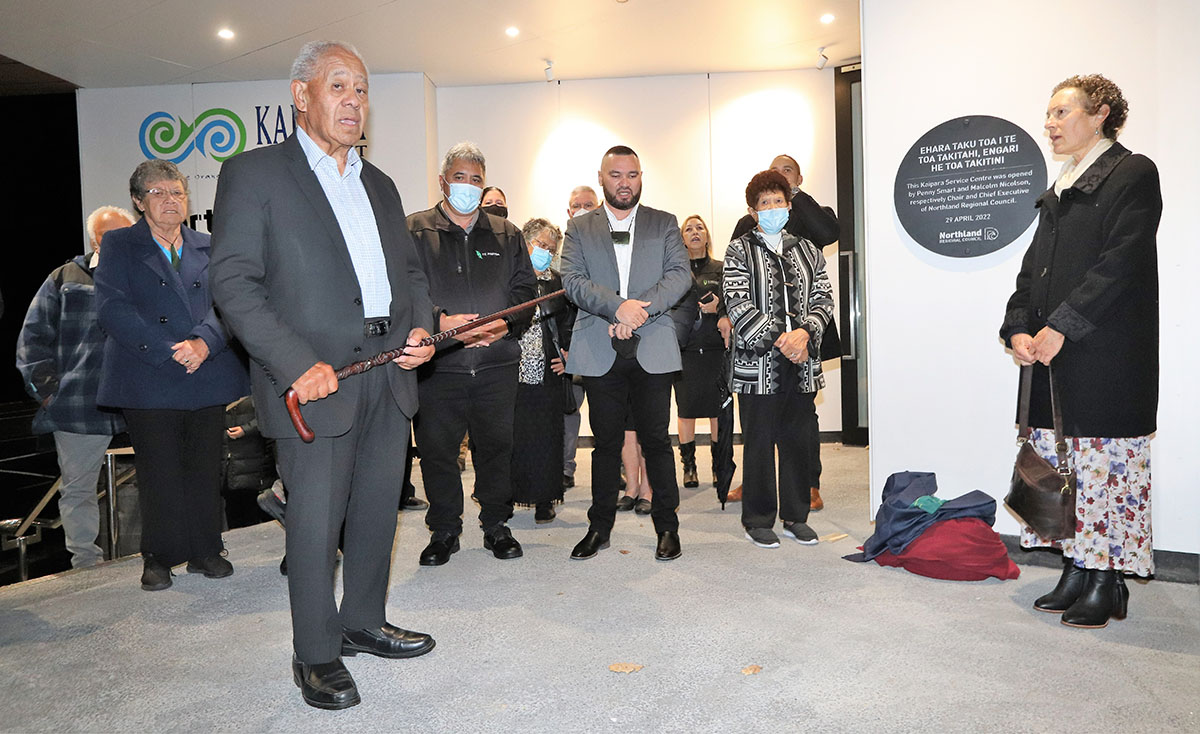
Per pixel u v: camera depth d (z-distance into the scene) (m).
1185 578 3.05
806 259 3.70
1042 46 3.24
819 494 4.50
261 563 3.65
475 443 3.57
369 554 2.44
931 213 3.48
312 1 5.37
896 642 2.51
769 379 3.62
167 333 3.24
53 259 8.10
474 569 3.39
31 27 5.66
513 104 7.32
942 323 3.49
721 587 3.07
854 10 5.82
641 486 4.59
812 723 2.02
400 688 2.27
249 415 4.49
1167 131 3.02
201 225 7.04
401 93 6.95
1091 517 2.62
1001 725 1.99
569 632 2.65
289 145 2.23
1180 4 2.98
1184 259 3.01
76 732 2.07
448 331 2.47
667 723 2.04
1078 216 2.66
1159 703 2.08
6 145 7.71
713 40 6.38
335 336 2.21
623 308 3.21
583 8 5.67
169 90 7.02
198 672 2.43
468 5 5.54
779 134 7.16
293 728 2.06
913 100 3.49
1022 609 2.79
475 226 3.48
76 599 3.15
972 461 3.46
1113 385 2.57
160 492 3.27
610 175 3.39
